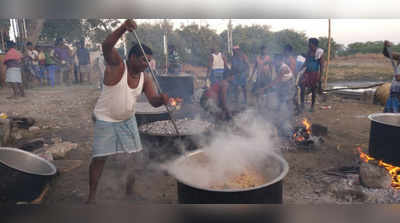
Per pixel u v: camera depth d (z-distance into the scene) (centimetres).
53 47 1038
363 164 272
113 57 196
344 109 632
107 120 214
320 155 358
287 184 282
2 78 941
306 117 558
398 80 396
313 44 583
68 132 472
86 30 936
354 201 243
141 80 220
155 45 1156
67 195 262
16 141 426
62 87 955
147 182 284
